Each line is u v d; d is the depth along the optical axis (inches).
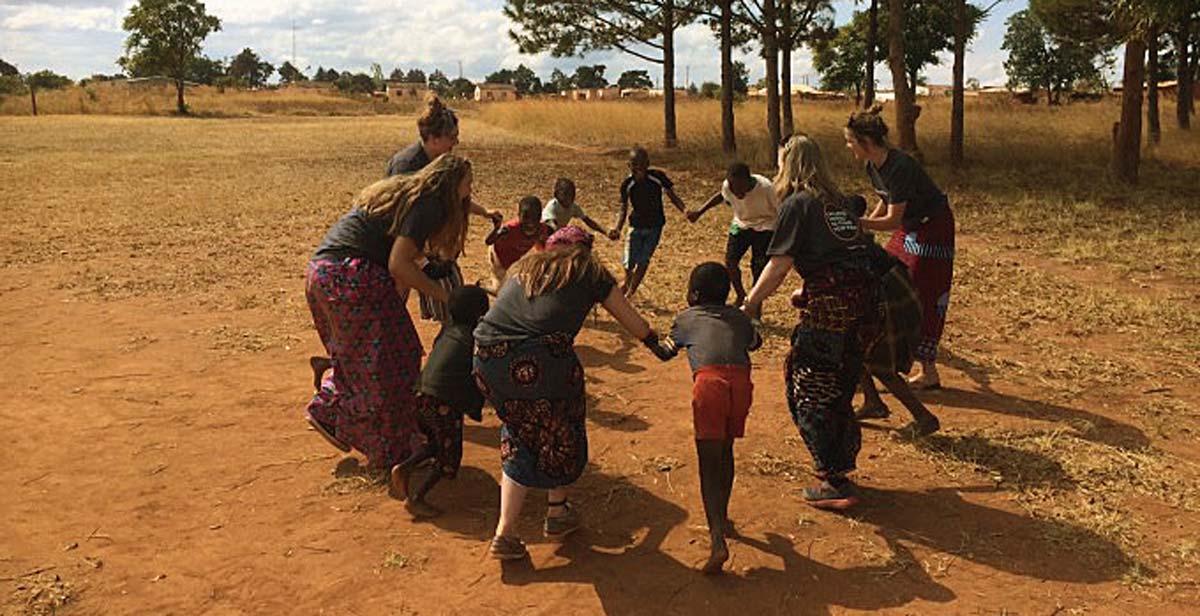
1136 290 347.3
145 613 137.9
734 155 919.0
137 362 258.4
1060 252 415.5
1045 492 177.3
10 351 267.7
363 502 174.9
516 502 150.6
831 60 1807.3
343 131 1551.4
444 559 154.3
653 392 238.2
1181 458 192.5
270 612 138.6
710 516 147.9
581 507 173.6
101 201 594.2
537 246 237.0
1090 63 2367.1
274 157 976.9
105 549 156.3
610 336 291.3
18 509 169.9
